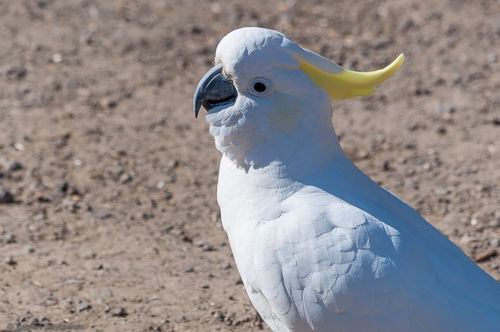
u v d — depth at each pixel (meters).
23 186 12.05
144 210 11.69
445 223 11.25
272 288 6.67
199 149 13.59
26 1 19.19
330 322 6.55
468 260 7.06
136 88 15.52
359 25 18.16
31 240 10.62
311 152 6.80
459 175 12.60
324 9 19.02
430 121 14.32
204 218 11.58
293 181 6.77
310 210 6.61
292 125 6.74
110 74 16.02
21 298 9.23
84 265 10.05
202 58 16.72
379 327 6.42
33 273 9.78
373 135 13.91
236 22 18.27
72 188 12.07
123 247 10.58
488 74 15.97
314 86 6.73
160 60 16.62
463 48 17.05
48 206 11.58
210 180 12.65
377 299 6.38
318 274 6.48
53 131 13.80
